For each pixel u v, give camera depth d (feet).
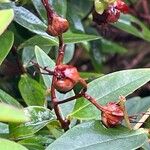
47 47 0.98
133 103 1.17
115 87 0.79
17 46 1.00
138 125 0.84
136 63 1.98
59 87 0.71
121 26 1.34
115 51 1.60
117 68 1.89
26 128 0.77
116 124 0.74
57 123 0.80
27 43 0.92
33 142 0.80
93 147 0.73
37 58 0.90
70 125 0.83
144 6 1.86
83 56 1.71
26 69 0.97
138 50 2.02
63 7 0.93
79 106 0.79
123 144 0.73
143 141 0.74
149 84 1.77
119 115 0.73
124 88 0.79
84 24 1.34
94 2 0.80
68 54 1.07
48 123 0.79
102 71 1.39
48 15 0.75
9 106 0.61
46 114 0.78
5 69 1.00
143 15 1.68
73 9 1.21
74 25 1.15
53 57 1.03
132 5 1.65
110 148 0.73
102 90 0.80
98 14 0.81
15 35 1.01
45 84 0.89
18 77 1.11
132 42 1.99
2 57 0.78
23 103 1.03
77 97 0.74
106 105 0.75
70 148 0.72
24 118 0.61
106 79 0.80
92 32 1.35
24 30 1.04
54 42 0.90
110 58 1.88
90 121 0.75
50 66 0.90
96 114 0.79
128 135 0.74
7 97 0.84
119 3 0.80
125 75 0.80
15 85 1.13
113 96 0.79
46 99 0.89
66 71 0.71
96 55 1.36
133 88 0.79
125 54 1.96
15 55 0.94
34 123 0.77
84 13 1.35
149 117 0.86
